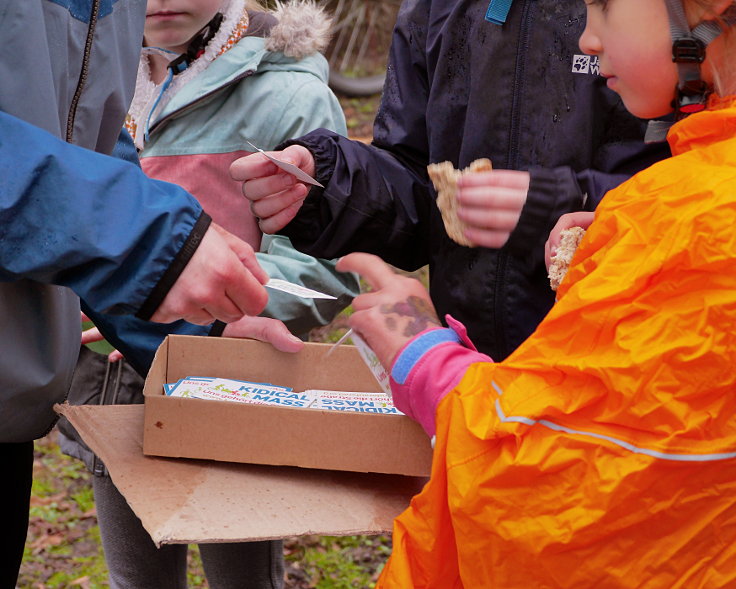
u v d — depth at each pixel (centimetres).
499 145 213
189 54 264
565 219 174
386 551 396
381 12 1102
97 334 250
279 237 261
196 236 150
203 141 264
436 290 227
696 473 123
